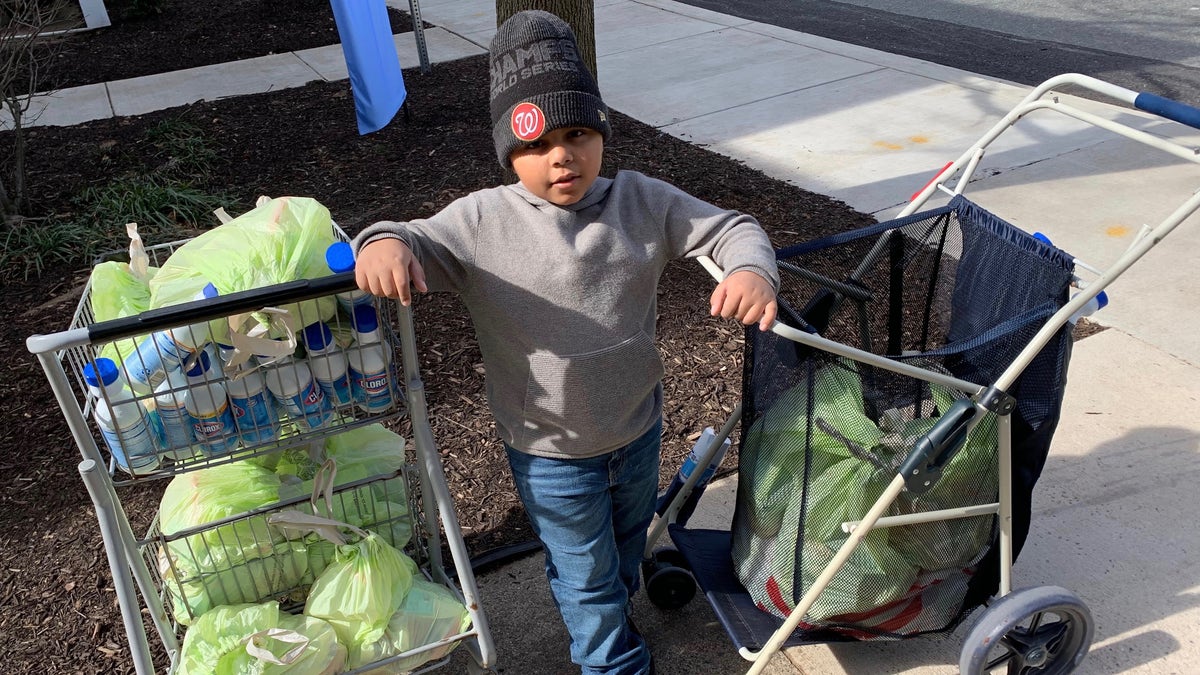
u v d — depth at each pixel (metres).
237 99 7.53
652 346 2.01
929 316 2.55
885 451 2.09
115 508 1.95
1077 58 7.33
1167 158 5.26
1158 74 6.79
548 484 2.07
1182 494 2.98
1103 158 5.33
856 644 2.53
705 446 2.54
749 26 8.76
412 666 2.21
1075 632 2.26
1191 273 4.17
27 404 3.73
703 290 4.32
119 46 9.73
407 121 6.68
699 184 5.33
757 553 2.30
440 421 3.50
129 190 5.54
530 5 3.85
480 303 1.95
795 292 2.28
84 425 1.83
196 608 2.29
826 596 2.18
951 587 2.27
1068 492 3.02
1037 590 2.13
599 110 1.82
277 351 1.86
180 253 2.01
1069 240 4.46
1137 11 8.73
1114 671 2.41
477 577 2.82
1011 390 2.12
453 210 1.93
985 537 2.25
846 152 5.72
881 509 2.01
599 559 2.13
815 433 2.10
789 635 2.19
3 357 4.07
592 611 2.18
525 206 1.91
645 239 1.96
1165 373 3.55
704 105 6.75
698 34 8.63
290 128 6.73
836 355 2.03
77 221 5.28
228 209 5.39
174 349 1.82
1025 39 7.98
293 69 8.38
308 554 2.35
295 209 2.06
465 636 2.22
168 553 2.18
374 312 1.96
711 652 2.54
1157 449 3.18
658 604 2.65
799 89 6.92
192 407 1.88
